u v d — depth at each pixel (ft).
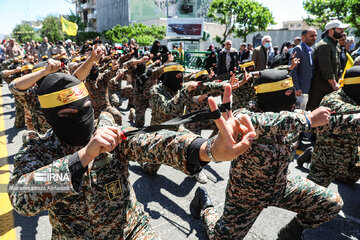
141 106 17.97
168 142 3.97
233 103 15.23
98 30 224.12
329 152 8.37
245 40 108.27
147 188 10.83
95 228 4.24
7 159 13.61
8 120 20.80
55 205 4.03
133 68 17.42
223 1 104.94
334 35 14.62
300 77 15.16
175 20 87.51
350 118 5.84
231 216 6.44
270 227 8.62
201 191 8.68
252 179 5.92
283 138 5.79
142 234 4.67
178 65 11.14
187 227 8.60
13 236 8.16
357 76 7.69
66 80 3.84
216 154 3.31
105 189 4.19
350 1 70.95
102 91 14.52
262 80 6.38
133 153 4.30
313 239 8.17
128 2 164.35
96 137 3.21
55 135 4.27
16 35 152.46
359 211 9.60
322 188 6.38
